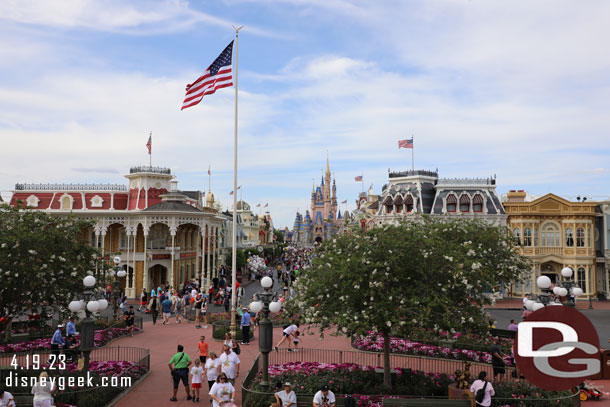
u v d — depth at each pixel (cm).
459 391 1706
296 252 10731
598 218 5516
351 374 1978
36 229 2181
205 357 2195
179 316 3719
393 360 2491
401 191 5656
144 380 2147
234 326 2967
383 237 1870
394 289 1783
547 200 5375
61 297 2186
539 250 5344
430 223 3152
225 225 8750
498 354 1969
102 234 5441
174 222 5403
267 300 1766
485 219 5319
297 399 1712
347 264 1780
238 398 1888
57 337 2255
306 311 1872
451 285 1859
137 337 3112
